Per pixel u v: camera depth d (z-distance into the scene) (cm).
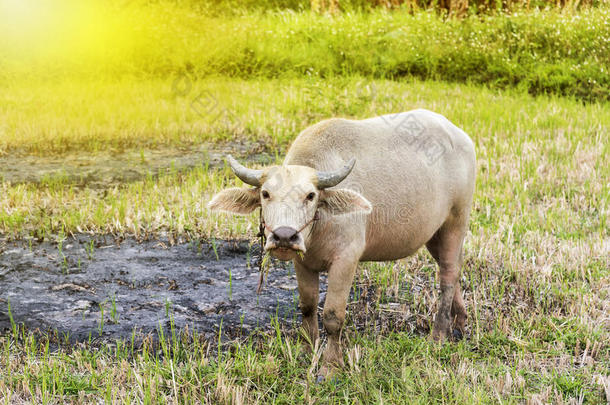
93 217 749
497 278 620
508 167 955
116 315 543
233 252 689
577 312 553
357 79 1616
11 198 798
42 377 428
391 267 634
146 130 1177
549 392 434
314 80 1394
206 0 2214
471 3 2084
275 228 389
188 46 1748
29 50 1664
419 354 487
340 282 446
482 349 506
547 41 1705
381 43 1834
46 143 1089
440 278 537
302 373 459
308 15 2108
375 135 484
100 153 1052
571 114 1294
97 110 1284
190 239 716
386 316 557
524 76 1602
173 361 465
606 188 850
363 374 448
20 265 635
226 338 513
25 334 505
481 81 1647
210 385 436
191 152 1070
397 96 1428
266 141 1132
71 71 1638
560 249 678
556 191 865
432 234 518
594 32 1691
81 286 594
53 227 729
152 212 766
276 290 604
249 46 1788
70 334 509
